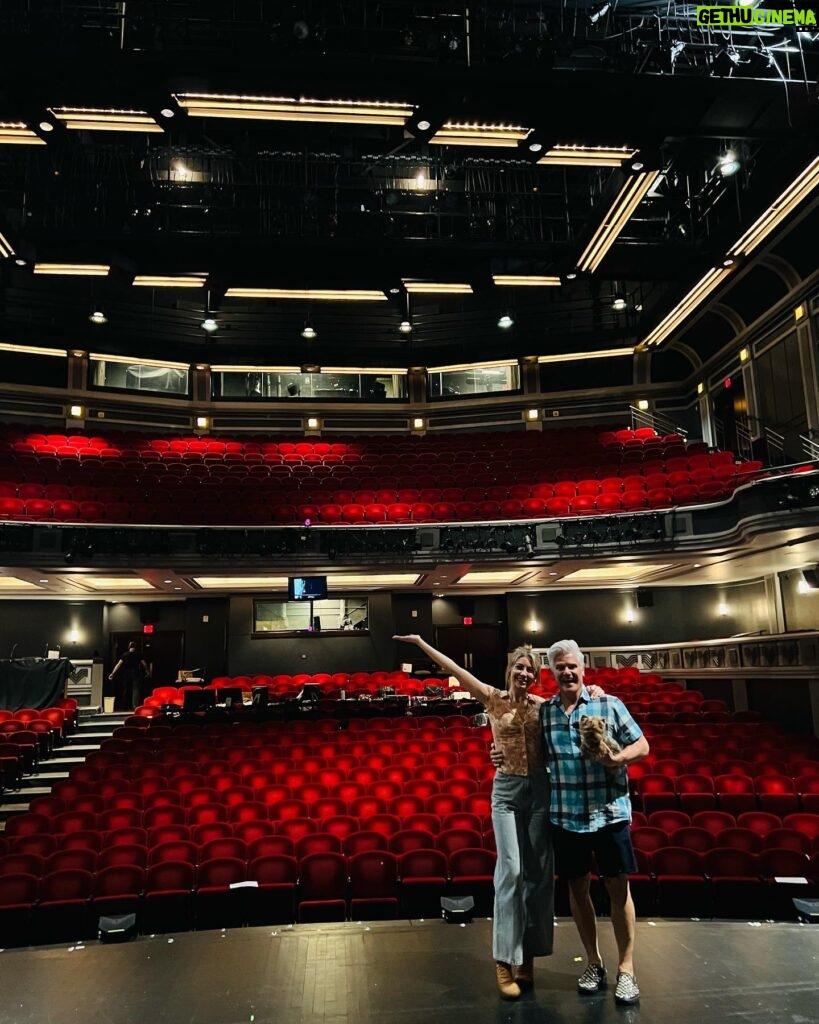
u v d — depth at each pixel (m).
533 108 9.25
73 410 18.17
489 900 6.23
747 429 15.70
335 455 17.97
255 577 14.08
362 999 3.02
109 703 15.78
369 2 8.89
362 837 6.93
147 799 8.33
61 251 12.41
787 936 3.55
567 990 3.04
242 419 19.48
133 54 8.28
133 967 3.45
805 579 13.96
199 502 14.38
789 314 14.14
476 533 13.45
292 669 16.02
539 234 13.16
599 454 16.61
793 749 9.44
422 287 14.35
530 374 19.41
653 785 8.42
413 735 10.84
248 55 8.31
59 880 6.25
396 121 9.53
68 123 9.52
